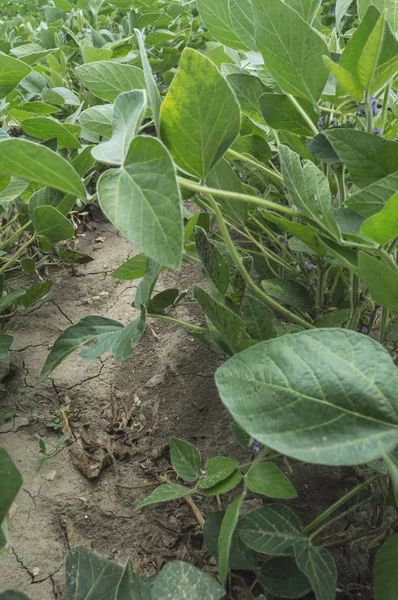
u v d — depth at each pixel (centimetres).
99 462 156
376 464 100
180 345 198
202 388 180
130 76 135
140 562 133
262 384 68
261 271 193
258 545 101
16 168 81
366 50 92
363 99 102
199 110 82
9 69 124
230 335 109
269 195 171
